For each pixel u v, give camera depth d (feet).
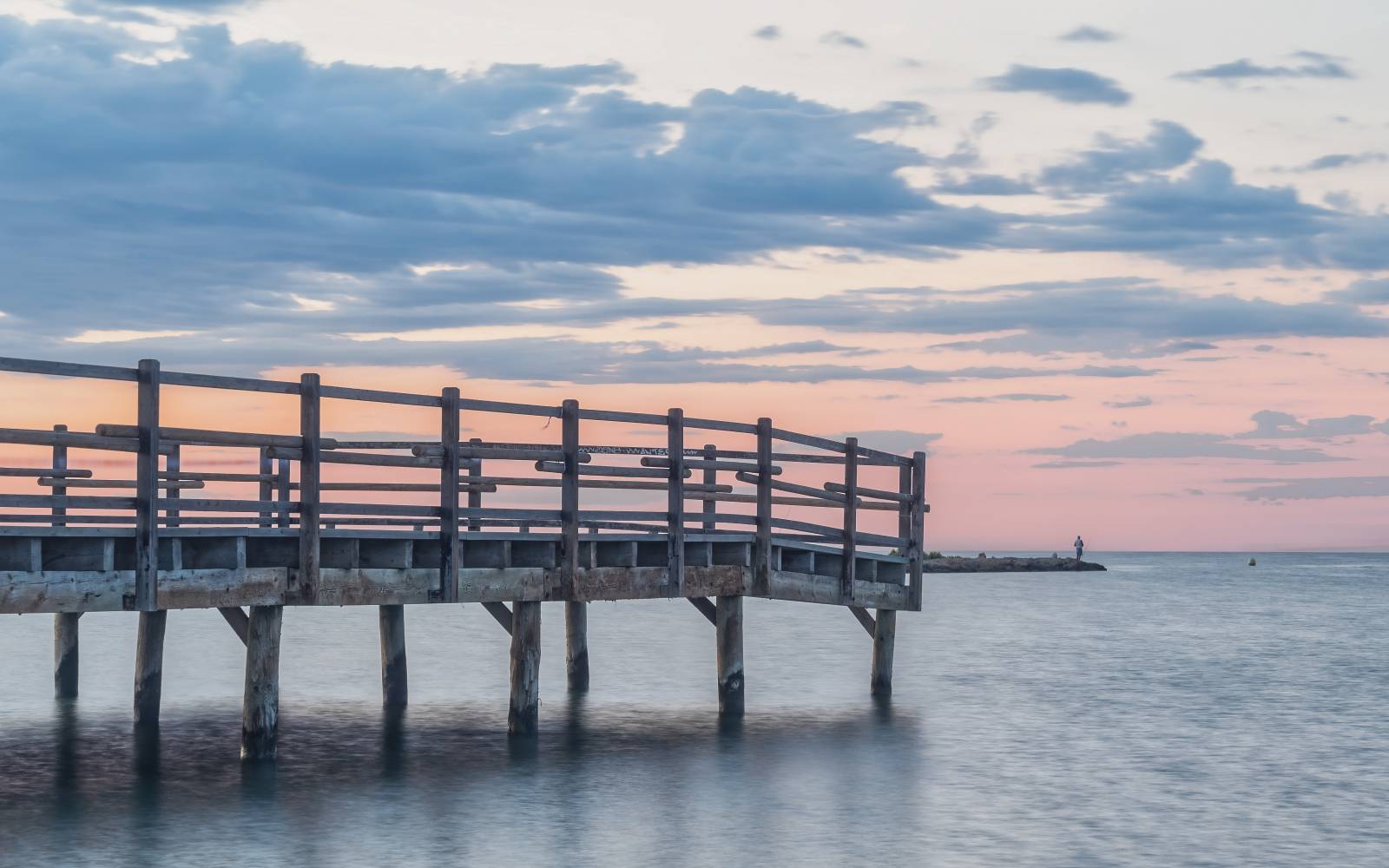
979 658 125.08
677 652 125.80
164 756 68.13
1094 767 69.05
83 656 116.57
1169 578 386.93
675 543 72.54
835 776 65.67
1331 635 156.15
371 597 60.80
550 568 68.39
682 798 60.29
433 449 62.34
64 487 73.10
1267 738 78.95
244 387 55.93
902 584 89.35
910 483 89.81
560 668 112.06
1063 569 470.39
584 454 69.00
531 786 62.08
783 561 81.05
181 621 156.15
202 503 55.16
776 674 108.17
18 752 69.21
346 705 87.40
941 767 68.28
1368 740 78.54
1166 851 52.90
